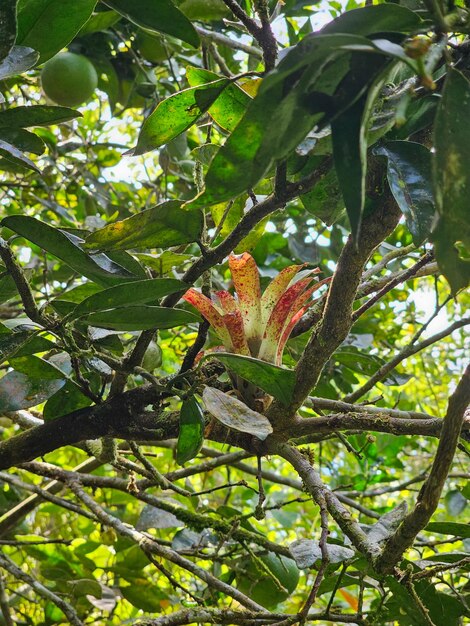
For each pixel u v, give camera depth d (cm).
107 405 161
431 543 177
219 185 116
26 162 139
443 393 381
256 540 192
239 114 144
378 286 183
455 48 120
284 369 137
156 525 209
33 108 149
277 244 250
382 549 139
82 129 304
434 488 125
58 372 154
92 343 156
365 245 130
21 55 142
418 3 129
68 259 141
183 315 141
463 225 107
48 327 142
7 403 158
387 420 146
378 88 104
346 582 175
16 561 308
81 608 244
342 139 108
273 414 148
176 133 138
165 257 153
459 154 107
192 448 149
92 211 293
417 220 124
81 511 212
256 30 125
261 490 152
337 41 100
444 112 108
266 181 167
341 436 167
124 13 143
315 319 177
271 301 156
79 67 219
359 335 248
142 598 234
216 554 193
